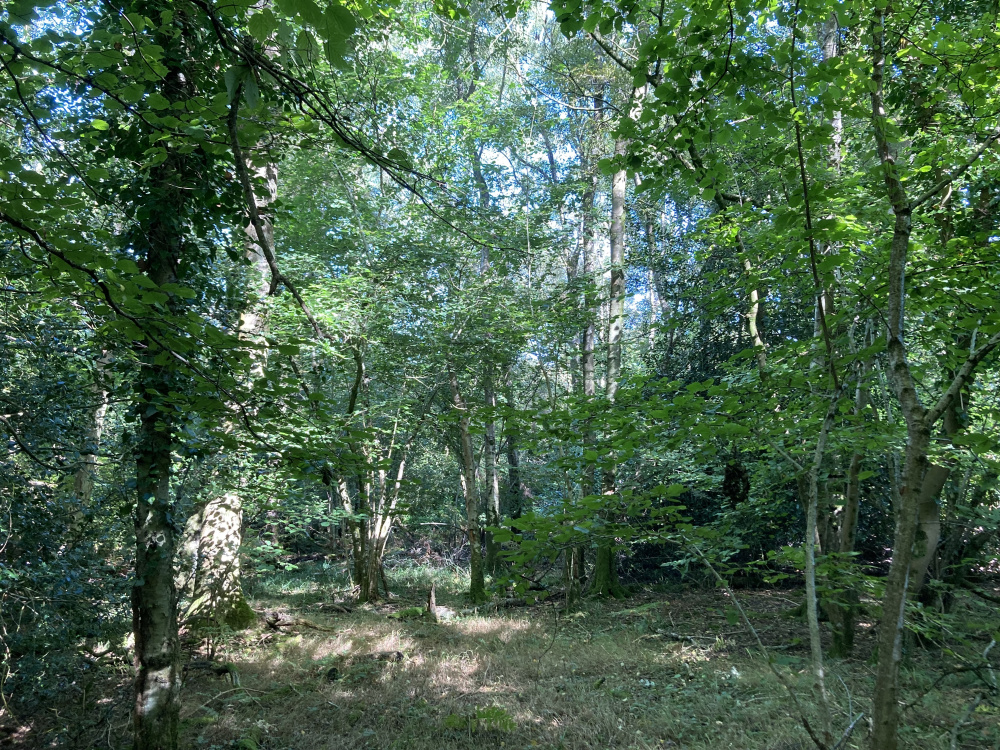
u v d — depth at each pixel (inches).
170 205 198.4
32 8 86.4
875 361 193.2
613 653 346.3
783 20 140.3
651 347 639.8
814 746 196.2
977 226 262.1
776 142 220.8
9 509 212.5
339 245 553.9
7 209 96.7
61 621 233.8
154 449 214.1
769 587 555.5
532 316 477.4
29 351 224.7
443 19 464.4
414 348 515.5
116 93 108.3
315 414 142.7
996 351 189.3
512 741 231.0
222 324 210.7
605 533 134.7
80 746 230.5
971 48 163.8
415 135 447.8
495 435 723.4
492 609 529.7
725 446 197.5
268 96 154.5
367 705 278.1
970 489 295.3
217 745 235.0
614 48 402.6
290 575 720.3
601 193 682.8
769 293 301.7
